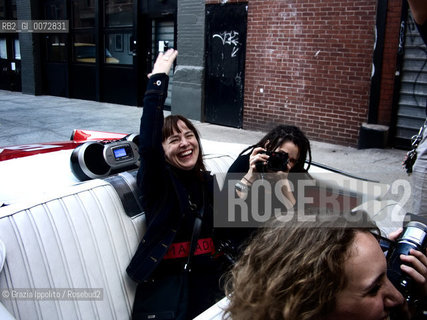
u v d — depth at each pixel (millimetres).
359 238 821
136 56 10500
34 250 1619
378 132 6266
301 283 771
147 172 1896
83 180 2225
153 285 1824
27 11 12945
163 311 1769
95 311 1701
